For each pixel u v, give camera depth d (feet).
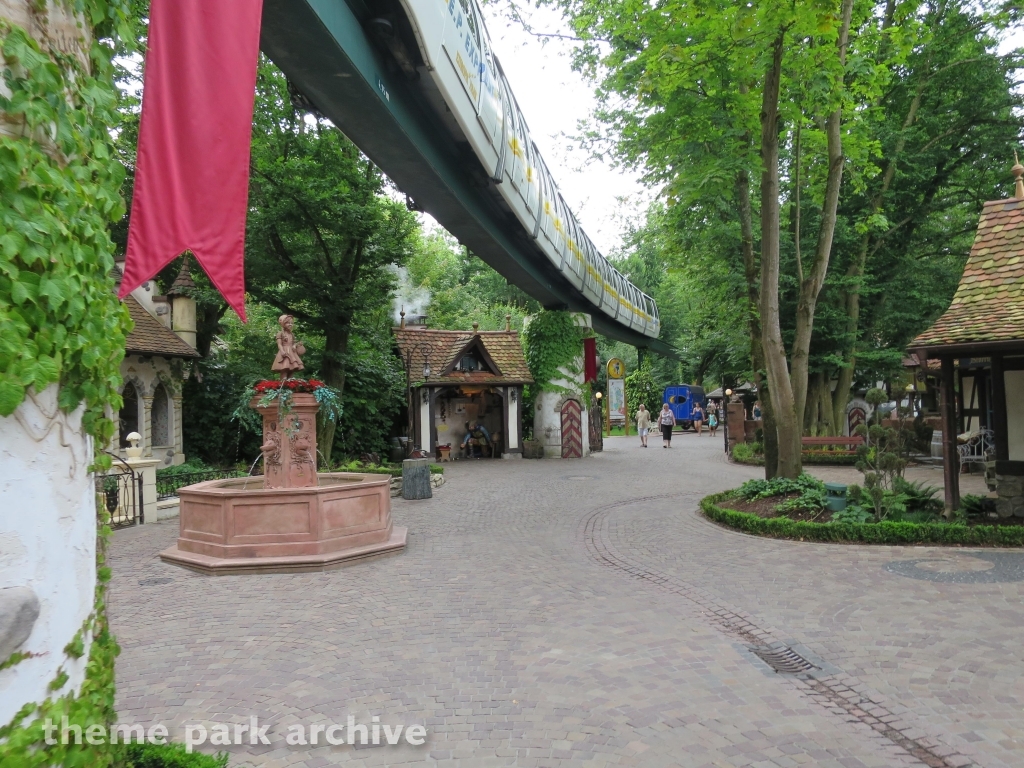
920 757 13.03
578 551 32.09
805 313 43.88
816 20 33.68
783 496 39.22
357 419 75.61
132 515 40.93
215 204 12.41
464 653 19.04
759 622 21.03
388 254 64.18
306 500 30.12
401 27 30.40
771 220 40.50
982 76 71.41
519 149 51.72
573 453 85.61
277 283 64.39
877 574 25.89
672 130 47.55
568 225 75.31
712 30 37.11
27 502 7.58
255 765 13.14
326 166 59.41
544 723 14.75
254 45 13.05
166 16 12.55
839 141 42.60
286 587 26.40
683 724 14.60
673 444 107.55
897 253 79.15
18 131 7.74
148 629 21.57
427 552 32.45
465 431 88.53
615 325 112.16
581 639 20.06
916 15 67.72
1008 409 35.53
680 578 26.61
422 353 84.33
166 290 69.05
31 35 7.97
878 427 33.99
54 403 8.04
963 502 35.22
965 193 79.00
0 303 7.16
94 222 8.72
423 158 37.70
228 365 71.51
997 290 34.50
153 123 12.30
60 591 8.01
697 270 78.48
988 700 15.25
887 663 17.53
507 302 168.76
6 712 7.07
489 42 42.80
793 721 14.65
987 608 21.40
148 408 58.75
